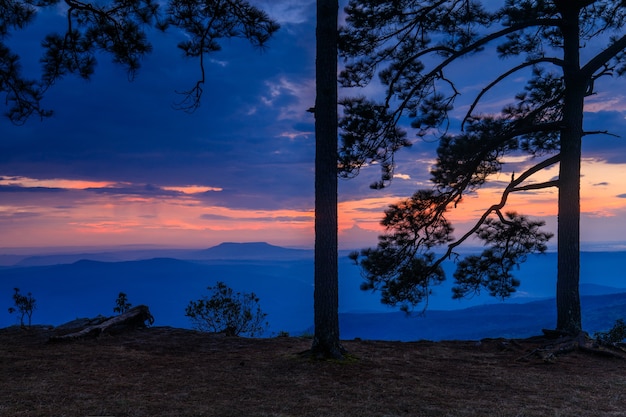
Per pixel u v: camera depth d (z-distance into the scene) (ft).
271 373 29.73
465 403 24.35
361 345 41.52
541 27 49.83
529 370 33.63
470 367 34.12
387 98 46.01
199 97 39.17
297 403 23.26
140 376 28.04
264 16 39.09
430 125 45.73
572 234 43.47
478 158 45.09
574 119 43.70
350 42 45.29
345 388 26.55
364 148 45.91
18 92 38.17
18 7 35.37
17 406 20.70
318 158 35.06
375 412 22.15
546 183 45.03
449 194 46.55
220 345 39.50
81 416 19.69
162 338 41.83
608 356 38.04
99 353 34.68
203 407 21.89
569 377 31.60
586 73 42.73
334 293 34.47
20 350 34.71
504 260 48.47
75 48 38.78
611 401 25.57
